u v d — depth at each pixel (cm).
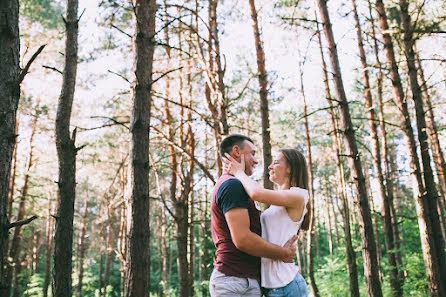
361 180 543
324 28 584
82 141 1323
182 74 834
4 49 177
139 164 353
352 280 683
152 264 3259
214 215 214
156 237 2431
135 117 362
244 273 200
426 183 616
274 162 240
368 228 532
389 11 1012
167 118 886
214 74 622
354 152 546
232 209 194
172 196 925
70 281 432
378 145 1035
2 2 177
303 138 1825
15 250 1344
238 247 193
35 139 1398
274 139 1552
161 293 2512
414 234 1538
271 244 198
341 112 559
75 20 494
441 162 1121
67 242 438
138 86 367
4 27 176
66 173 450
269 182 642
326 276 1332
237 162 219
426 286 873
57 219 438
